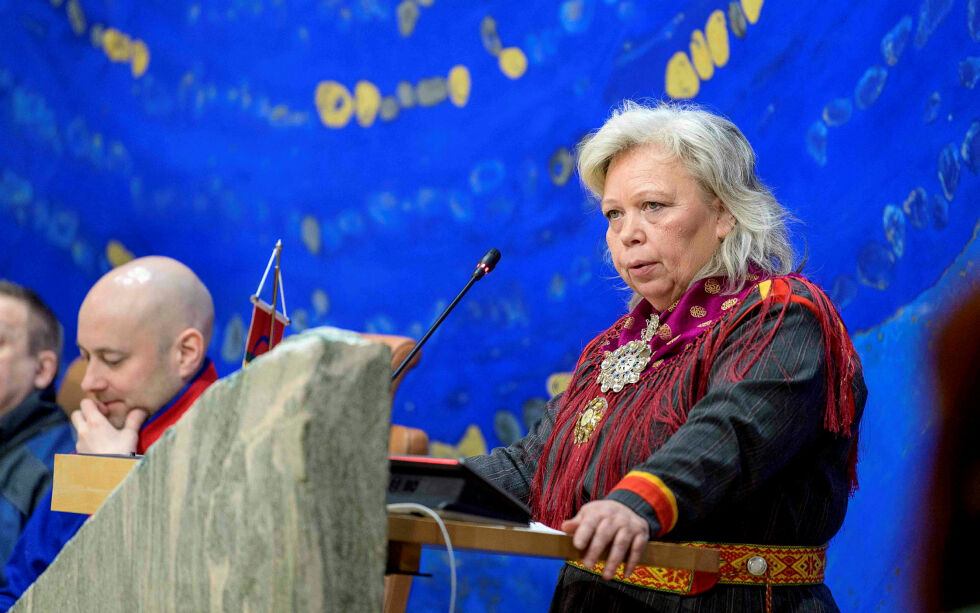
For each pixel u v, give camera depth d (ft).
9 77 39.32
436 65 34.81
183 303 22.11
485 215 33.63
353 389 6.01
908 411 21.56
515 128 33.24
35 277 38.73
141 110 38.60
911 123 22.97
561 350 31.76
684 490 9.53
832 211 24.36
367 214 35.53
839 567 22.98
